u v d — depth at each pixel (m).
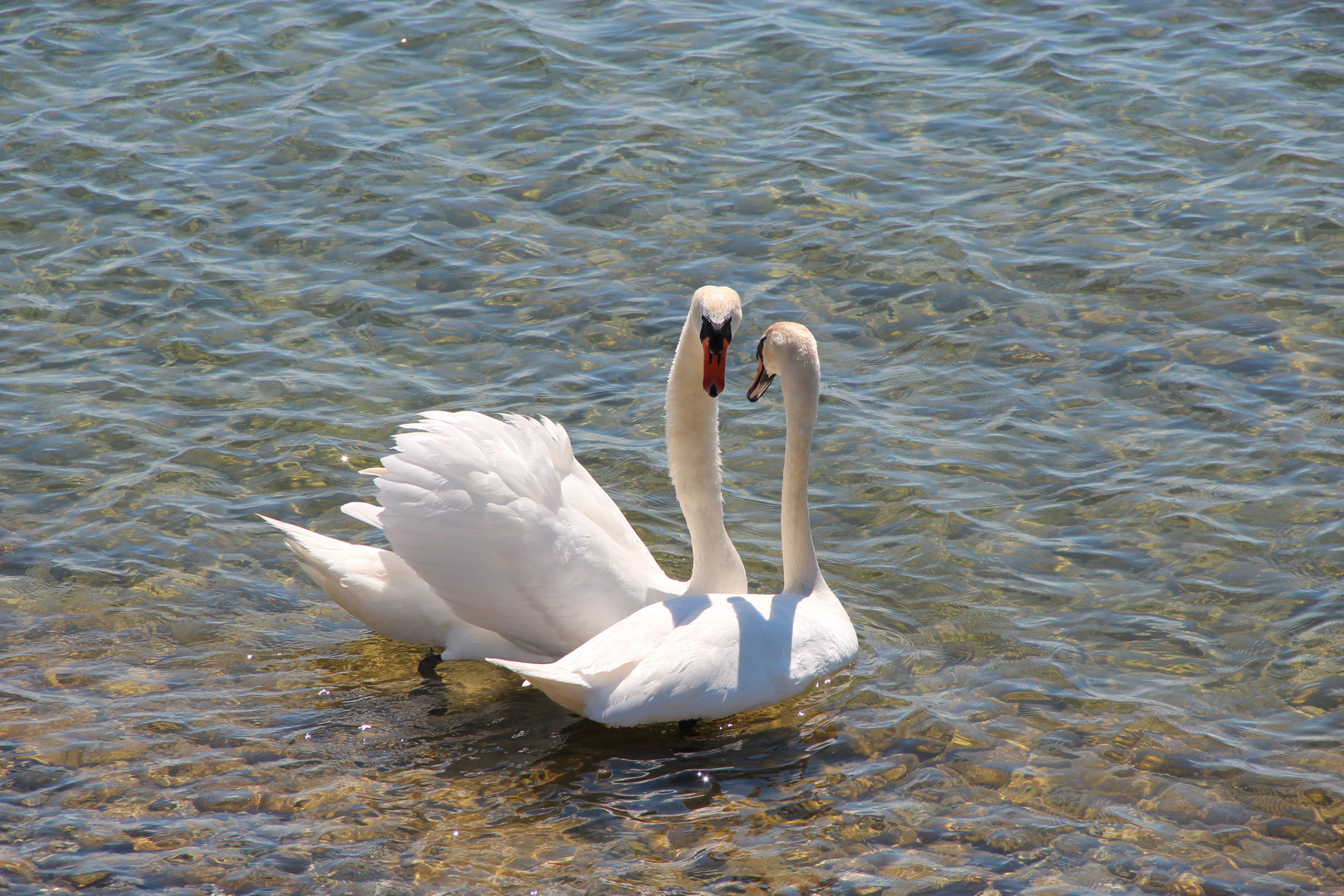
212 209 15.55
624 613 9.02
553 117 17.42
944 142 16.77
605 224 15.28
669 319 13.63
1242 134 16.53
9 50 18.91
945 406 12.29
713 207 15.56
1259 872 7.34
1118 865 7.38
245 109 17.67
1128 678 8.98
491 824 7.71
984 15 19.83
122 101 17.80
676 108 17.61
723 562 9.45
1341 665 9.02
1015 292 13.90
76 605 9.76
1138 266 14.20
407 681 9.12
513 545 8.73
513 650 9.20
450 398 12.48
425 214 15.48
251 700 8.84
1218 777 8.04
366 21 19.84
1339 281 13.76
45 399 12.31
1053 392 12.41
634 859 7.43
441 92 18.08
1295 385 12.23
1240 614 9.58
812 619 9.00
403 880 7.24
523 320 13.67
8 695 8.75
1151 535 10.47
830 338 13.34
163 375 12.74
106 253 14.70
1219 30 19.02
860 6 20.30
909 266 14.38
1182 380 12.41
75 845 7.46
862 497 11.15
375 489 11.22
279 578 10.26
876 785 8.02
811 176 16.08
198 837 7.55
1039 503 10.94
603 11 20.19
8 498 10.95
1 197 15.66
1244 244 14.48
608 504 9.52
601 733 8.55
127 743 8.34
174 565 10.27
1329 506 10.65
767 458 11.81
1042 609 9.73
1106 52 18.62
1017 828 7.66
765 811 7.82
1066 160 16.23
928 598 9.91
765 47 19.08
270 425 12.03
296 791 7.97
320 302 13.95
